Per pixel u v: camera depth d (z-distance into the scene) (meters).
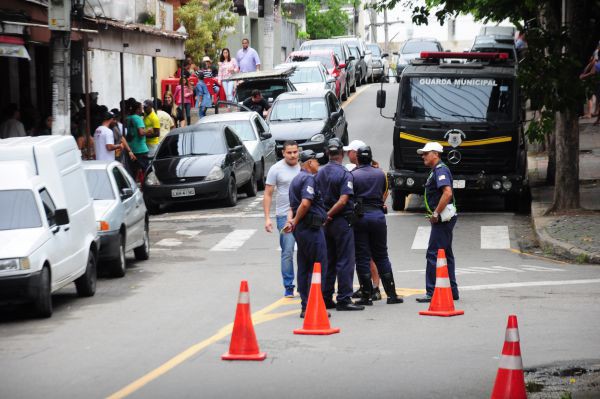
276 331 15.06
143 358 13.18
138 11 36.56
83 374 12.28
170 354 13.41
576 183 26.98
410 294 18.75
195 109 51.88
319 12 107.12
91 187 21.88
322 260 16.27
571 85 25.89
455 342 14.05
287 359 13.01
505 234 26.34
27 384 11.81
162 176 32.12
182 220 30.61
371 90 66.44
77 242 18.44
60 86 25.81
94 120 32.47
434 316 16.19
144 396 11.09
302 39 96.38
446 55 30.05
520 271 21.02
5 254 16.22
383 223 17.31
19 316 17.06
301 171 16.66
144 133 34.12
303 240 16.19
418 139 29.59
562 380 11.68
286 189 18.42
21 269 16.22
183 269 22.45
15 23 24.66
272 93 46.91
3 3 24.73
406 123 29.72
